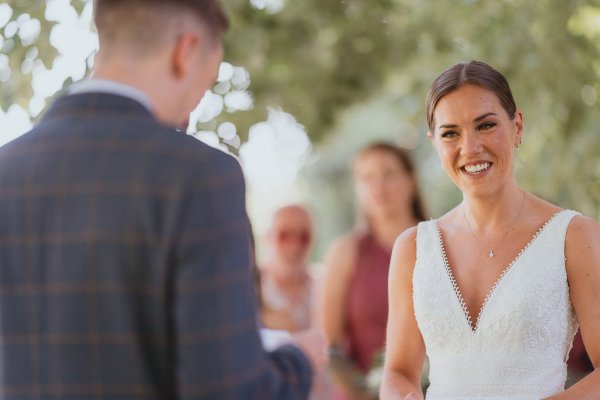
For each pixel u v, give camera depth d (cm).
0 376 214
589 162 628
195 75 227
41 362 209
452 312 302
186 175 208
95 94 219
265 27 609
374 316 490
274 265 571
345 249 503
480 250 306
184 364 202
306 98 726
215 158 212
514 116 302
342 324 498
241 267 211
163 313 205
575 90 611
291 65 689
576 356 408
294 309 566
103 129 215
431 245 315
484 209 306
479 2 641
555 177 629
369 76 729
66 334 207
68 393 207
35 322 210
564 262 296
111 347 205
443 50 686
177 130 219
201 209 206
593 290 290
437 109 300
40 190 212
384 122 1750
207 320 203
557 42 607
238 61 554
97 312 205
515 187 307
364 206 509
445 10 663
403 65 723
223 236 207
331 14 668
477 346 298
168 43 221
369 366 489
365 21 688
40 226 211
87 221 207
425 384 417
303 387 229
